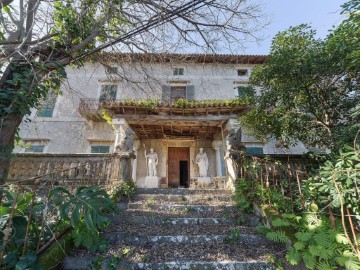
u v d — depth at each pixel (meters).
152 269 2.74
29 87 3.54
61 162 6.45
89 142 10.75
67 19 4.27
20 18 3.49
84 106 10.48
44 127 10.84
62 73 4.07
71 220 2.69
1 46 3.51
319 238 2.80
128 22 4.91
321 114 6.39
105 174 5.93
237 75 12.39
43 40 4.13
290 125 6.69
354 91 5.84
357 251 2.54
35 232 2.74
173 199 5.32
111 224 3.95
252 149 10.84
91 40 4.79
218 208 4.71
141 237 3.41
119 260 2.82
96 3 4.53
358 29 4.02
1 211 2.56
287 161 6.15
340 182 2.87
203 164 9.70
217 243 3.41
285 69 5.59
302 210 3.65
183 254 3.05
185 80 11.95
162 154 10.90
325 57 5.05
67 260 2.78
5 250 2.34
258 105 6.93
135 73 7.80
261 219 3.98
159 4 4.60
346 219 3.12
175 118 7.06
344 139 4.10
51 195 2.87
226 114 7.06
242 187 5.06
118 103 6.72
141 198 5.29
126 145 6.41
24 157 6.49
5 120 3.40
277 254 3.04
